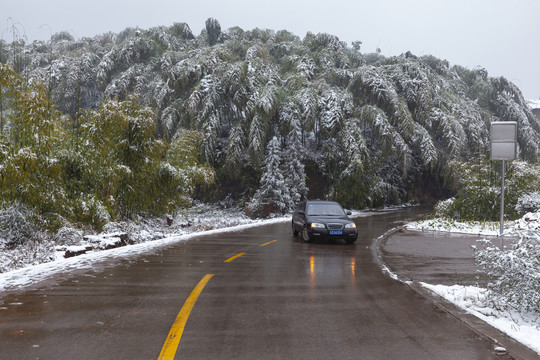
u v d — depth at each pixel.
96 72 39.38
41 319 5.32
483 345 4.56
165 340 4.61
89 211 13.76
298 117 32.81
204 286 7.37
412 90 38.56
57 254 10.37
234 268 9.29
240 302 6.30
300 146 33.56
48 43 49.81
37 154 11.78
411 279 8.36
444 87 44.53
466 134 39.34
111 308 5.87
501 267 6.16
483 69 56.34
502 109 49.22
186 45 44.81
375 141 40.03
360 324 5.28
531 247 6.07
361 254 11.95
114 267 9.05
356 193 34.75
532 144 45.00
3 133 11.38
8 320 5.27
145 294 6.71
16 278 7.77
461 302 6.36
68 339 4.60
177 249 12.27
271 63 40.78
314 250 12.69
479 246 13.77
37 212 12.62
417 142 37.00
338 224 14.21
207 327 5.08
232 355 4.20
